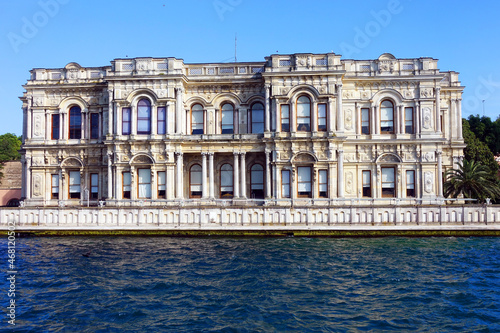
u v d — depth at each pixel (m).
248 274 26.20
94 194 49.31
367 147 47.56
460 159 50.97
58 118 50.12
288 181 45.75
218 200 44.75
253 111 48.75
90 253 32.44
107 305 21.23
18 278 25.84
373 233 38.25
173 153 46.25
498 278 25.28
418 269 27.30
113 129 46.81
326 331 18.14
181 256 31.25
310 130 45.69
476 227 37.56
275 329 18.31
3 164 79.06
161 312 20.33
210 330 18.20
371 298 22.03
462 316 19.67
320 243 35.84
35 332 18.17
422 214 37.97
